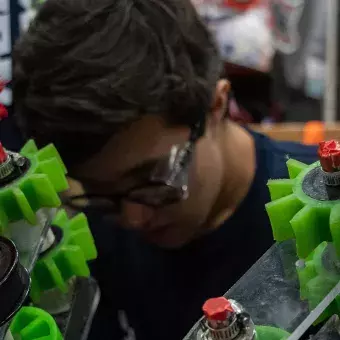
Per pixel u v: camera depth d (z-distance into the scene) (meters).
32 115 0.61
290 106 1.80
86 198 0.69
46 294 0.49
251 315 0.39
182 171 0.68
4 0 0.92
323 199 0.37
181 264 0.85
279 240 0.40
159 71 0.61
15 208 0.44
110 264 0.90
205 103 0.67
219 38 1.55
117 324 0.88
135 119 0.60
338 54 1.75
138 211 0.70
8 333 0.39
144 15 0.62
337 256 0.37
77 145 0.61
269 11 1.67
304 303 0.39
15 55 0.64
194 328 0.38
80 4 0.61
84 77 0.58
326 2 1.71
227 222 0.82
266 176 0.80
